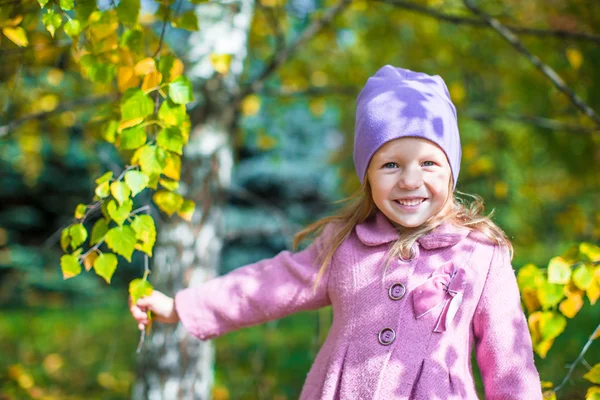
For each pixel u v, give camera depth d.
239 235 3.43
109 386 5.13
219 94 2.96
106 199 1.73
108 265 1.66
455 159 1.78
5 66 2.67
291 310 1.89
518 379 1.67
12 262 7.84
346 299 1.79
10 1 1.78
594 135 3.73
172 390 2.85
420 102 1.74
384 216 1.86
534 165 5.03
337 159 5.75
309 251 1.94
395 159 1.71
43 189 10.52
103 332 7.79
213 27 2.91
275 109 4.73
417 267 1.75
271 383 5.18
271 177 10.29
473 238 1.79
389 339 1.69
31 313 8.92
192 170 2.94
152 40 2.87
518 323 1.71
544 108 4.11
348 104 4.84
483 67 4.38
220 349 6.78
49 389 5.03
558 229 4.94
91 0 1.71
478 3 3.98
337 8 3.29
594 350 5.48
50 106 3.65
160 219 2.93
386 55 4.54
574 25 3.63
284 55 3.17
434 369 1.66
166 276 2.90
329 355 1.79
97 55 1.76
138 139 1.65
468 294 1.73
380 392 1.65
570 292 1.76
